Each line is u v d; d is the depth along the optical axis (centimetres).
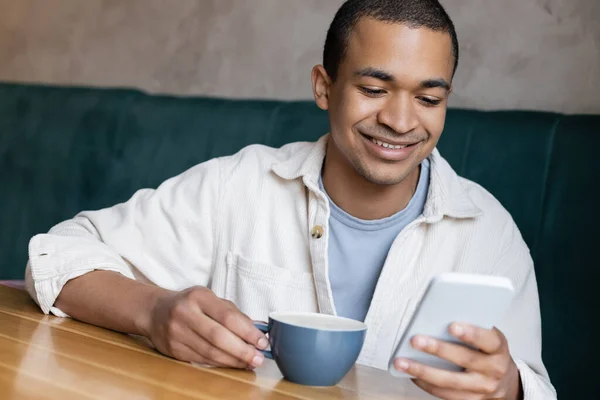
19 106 254
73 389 70
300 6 228
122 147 226
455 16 204
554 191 157
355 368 100
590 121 159
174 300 94
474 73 201
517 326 129
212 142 207
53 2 286
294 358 84
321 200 130
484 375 83
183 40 253
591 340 150
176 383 78
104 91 239
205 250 142
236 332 89
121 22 268
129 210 139
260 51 236
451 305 79
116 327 103
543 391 96
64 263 110
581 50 187
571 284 153
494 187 164
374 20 111
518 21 195
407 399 85
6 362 78
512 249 135
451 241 133
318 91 128
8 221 250
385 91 112
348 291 133
